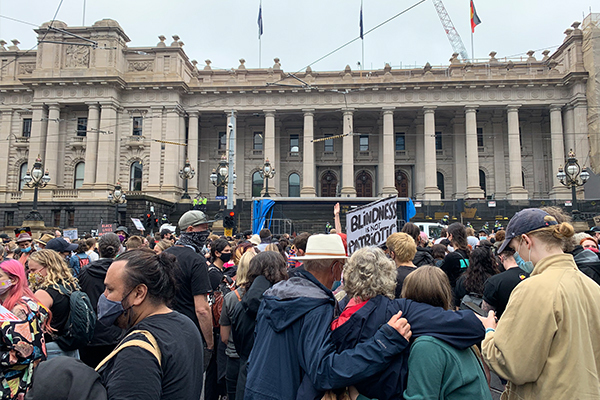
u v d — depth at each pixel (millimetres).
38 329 4047
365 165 54125
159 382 2564
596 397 2738
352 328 3191
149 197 38344
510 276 5008
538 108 48250
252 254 6066
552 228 3156
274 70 49562
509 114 46250
